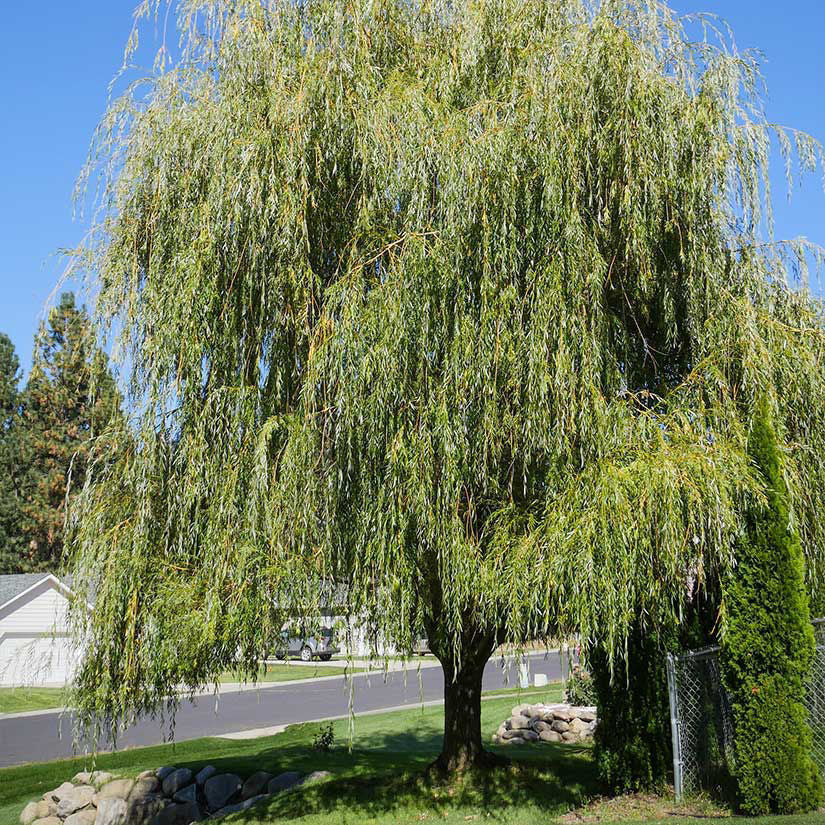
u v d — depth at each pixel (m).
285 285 7.28
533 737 13.10
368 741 14.36
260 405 7.21
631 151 7.17
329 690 27.72
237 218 7.10
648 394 7.14
